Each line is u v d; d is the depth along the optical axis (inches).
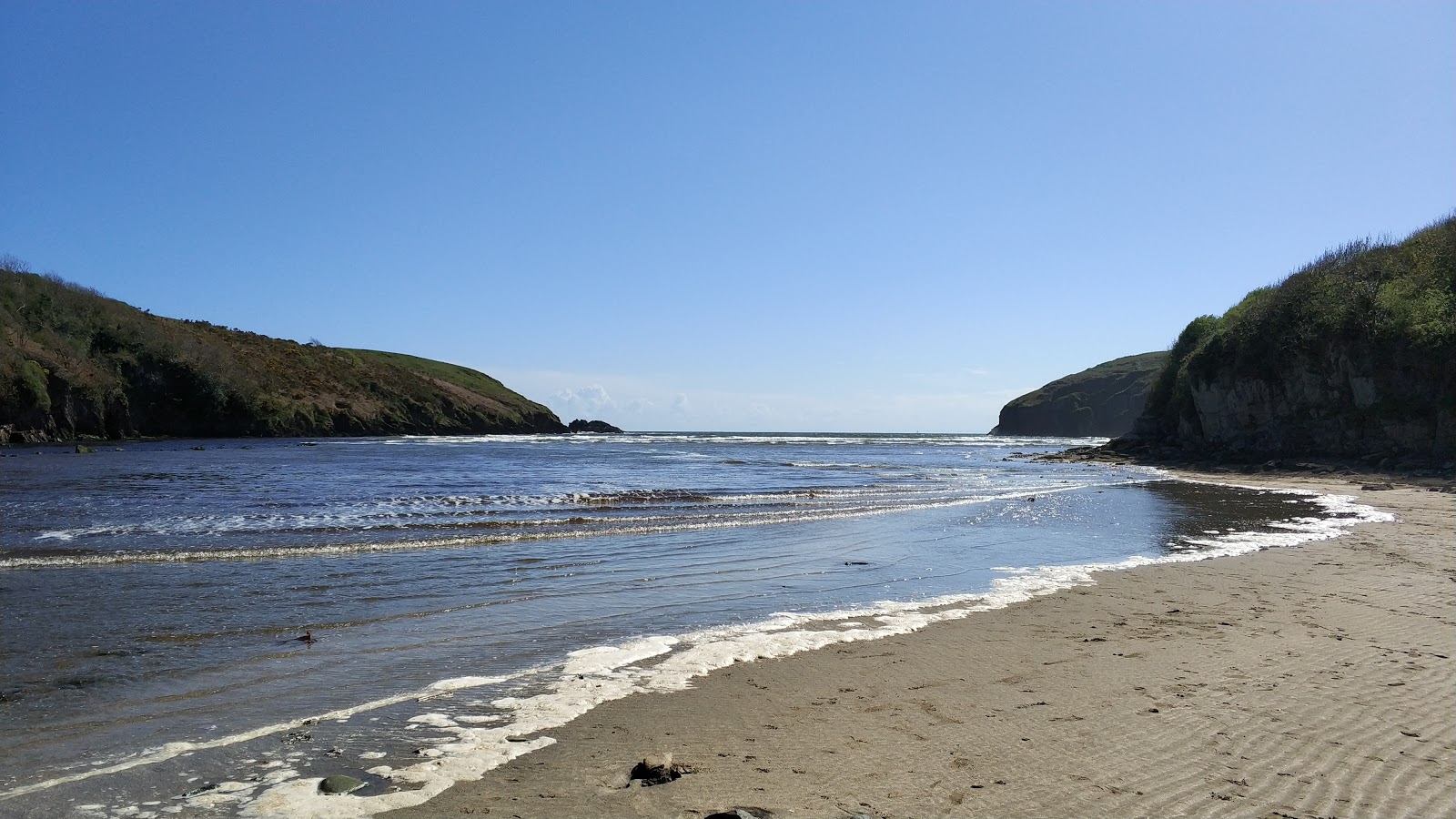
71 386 2422.5
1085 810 177.2
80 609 361.1
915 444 3828.7
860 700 259.0
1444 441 1280.8
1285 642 327.6
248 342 3767.2
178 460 1552.7
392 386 4170.8
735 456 2246.6
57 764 204.2
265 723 236.4
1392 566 516.4
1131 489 1155.9
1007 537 658.8
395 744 220.2
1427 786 186.9
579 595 421.4
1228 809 176.4
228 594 399.5
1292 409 1612.9
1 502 758.5
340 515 722.8
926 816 174.7
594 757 210.8
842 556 556.1
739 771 201.0
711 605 403.2
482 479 1203.9
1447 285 1409.9
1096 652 315.0
